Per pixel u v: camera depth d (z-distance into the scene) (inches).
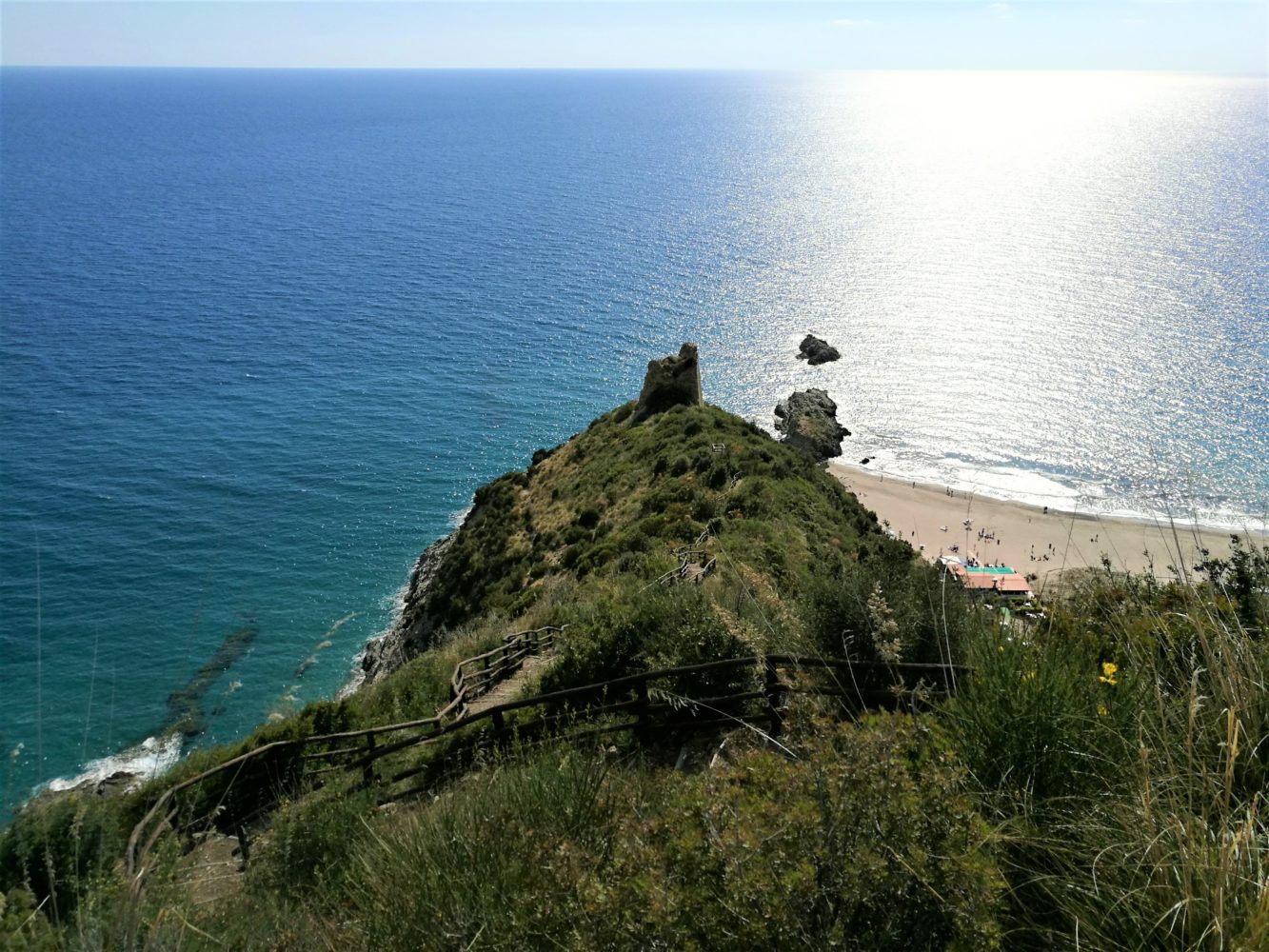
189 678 1566.2
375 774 352.8
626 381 3373.5
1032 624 229.1
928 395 3169.3
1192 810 124.1
